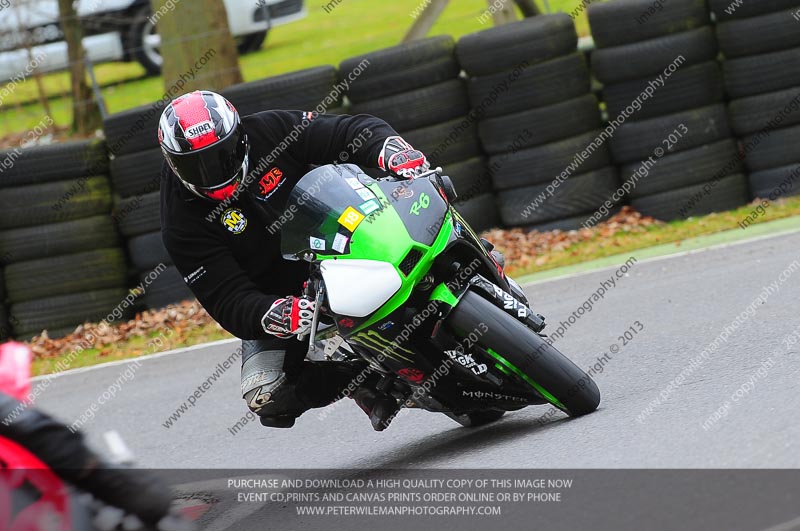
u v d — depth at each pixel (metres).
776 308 23.44
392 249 16.70
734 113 36.75
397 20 71.50
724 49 36.44
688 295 27.08
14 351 11.41
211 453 23.30
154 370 32.59
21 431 10.74
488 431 20.08
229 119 17.47
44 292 38.38
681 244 34.03
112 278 38.84
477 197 38.59
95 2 61.97
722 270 29.00
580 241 37.00
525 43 37.22
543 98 37.53
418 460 18.94
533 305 30.61
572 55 37.62
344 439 22.48
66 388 32.62
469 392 18.61
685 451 14.66
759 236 32.28
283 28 75.94
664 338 23.44
